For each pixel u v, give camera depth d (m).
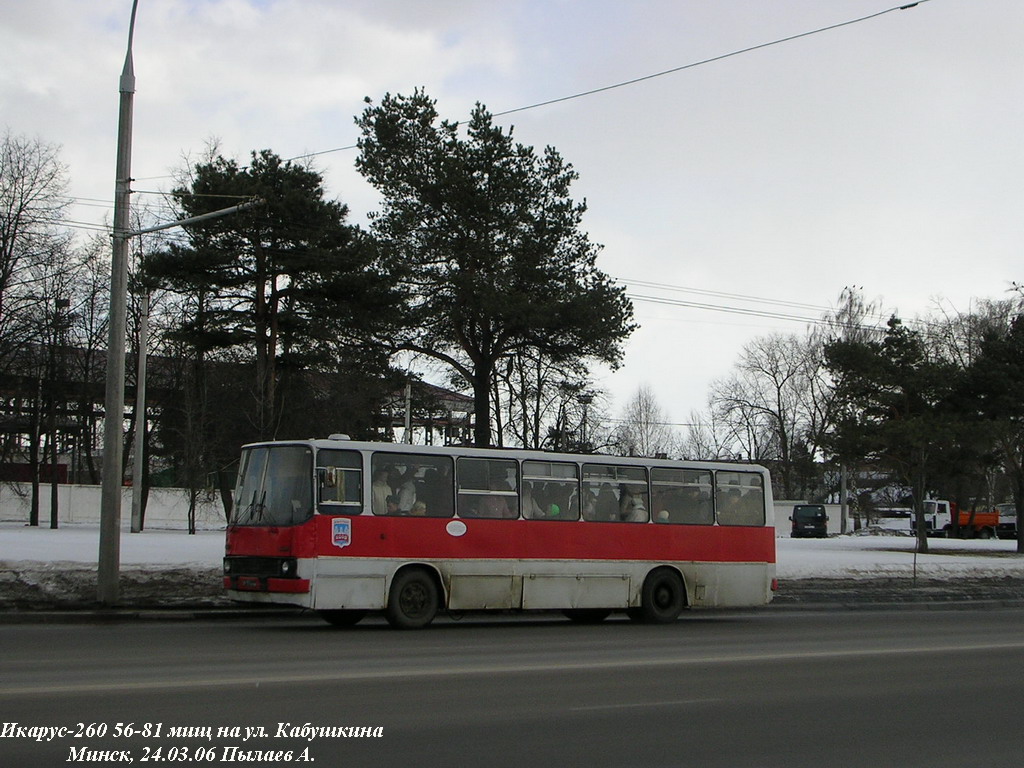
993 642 17.48
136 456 38.44
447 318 39.25
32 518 46.53
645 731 9.20
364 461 18.30
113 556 20.02
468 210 38.84
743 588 22.61
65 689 10.24
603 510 21.03
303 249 38.19
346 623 19.41
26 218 40.84
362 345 40.84
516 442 49.91
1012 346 44.12
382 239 39.31
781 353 78.75
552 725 9.30
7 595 19.97
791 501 71.12
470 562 19.11
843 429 45.09
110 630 16.81
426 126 40.50
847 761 8.36
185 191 38.59
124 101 20.56
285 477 18.08
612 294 38.81
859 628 20.25
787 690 11.72
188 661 12.71
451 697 10.53
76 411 49.03
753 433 81.94
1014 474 47.12
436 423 51.34
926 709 10.81
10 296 40.97
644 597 21.30
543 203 40.28
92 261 46.62
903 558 35.25
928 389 44.44
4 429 46.38
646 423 88.31
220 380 45.84
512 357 41.91
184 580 21.88
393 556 18.31
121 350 20.38
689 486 22.33
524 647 15.48
